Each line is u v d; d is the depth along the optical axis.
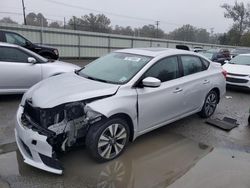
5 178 3.02
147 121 3.93
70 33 20.83
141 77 3.82
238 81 8.68
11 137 4.13
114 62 4.36
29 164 3.10
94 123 3.29
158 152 3.91
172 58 4.47
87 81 3.83
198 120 5.45
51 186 2.94
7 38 11.11
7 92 6.14
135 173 3.31
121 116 3.56
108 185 3.03
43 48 12.41
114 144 3.53
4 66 5.95
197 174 3.36
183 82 4.52
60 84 3.72
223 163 3.68
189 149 4.07
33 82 6.39
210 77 5.30
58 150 3.23
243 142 4.46
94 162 3.49
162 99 4.07
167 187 3.05
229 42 60.03
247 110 6.53
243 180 3.25
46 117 3.13
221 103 7.16
